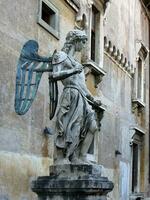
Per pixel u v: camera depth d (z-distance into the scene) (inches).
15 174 500.7
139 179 1061.1
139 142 1070.4
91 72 735.7
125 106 959.0
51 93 427.8
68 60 402.6
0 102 476.7
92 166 383.2
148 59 1182.9
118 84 909.8
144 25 1163.3
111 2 843.4
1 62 482.6
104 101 815.1
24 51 491.5
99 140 777.6
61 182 374.0
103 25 792.9
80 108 393.4
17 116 507.5
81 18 692.7
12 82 498.9
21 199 512.1
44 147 569.3
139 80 1087.0
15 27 513.7
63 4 644.7
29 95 486.6
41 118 564.4
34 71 479.8
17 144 507.2
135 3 1056.2
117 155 880.3
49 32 595.8
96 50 776.3
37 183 382.9
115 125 879.1
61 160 389.7
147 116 1140.5
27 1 543.2
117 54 891.4
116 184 869.2
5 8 495.8
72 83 400.2
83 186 367.6
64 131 391.9
